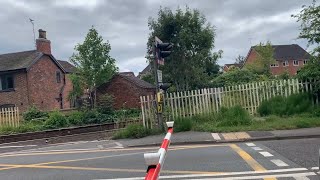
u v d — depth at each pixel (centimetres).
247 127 1546
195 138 1441
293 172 822
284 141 1282
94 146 1553
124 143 1538
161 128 1694
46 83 3984
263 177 793
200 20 3906
